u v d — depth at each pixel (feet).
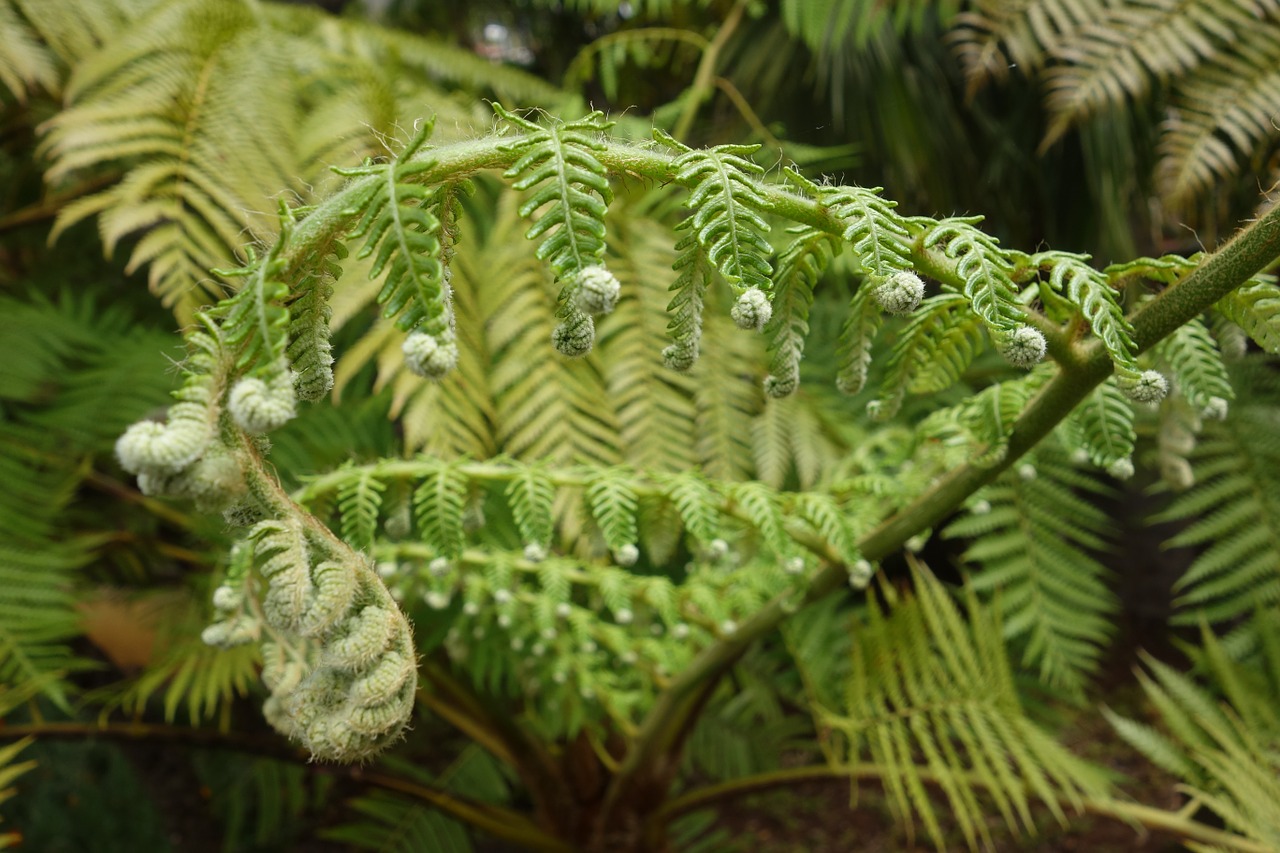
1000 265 1.39
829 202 1.39
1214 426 3.52
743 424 3.44
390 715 1.37
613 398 3.28
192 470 1.24
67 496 3.49
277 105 3.31
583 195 1.30
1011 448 1.88
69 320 4.00
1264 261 1.54
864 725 3.03
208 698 2.95
